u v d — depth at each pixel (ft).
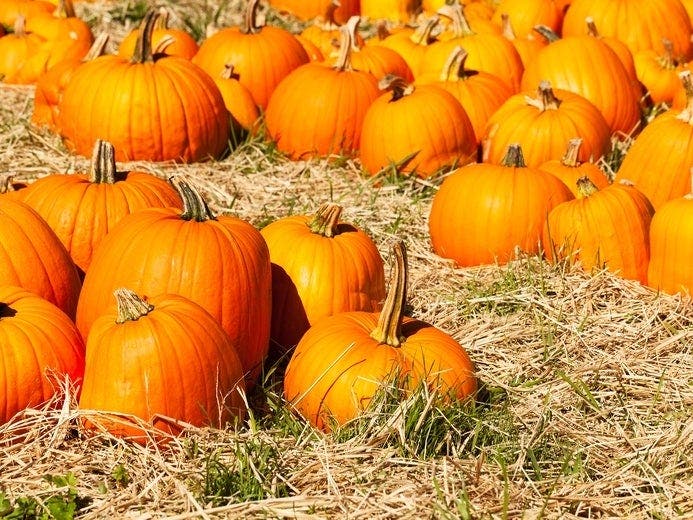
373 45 13.56
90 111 11.99
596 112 11.94
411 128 11.80
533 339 9.91
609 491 8.50
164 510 8.27
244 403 8.88
